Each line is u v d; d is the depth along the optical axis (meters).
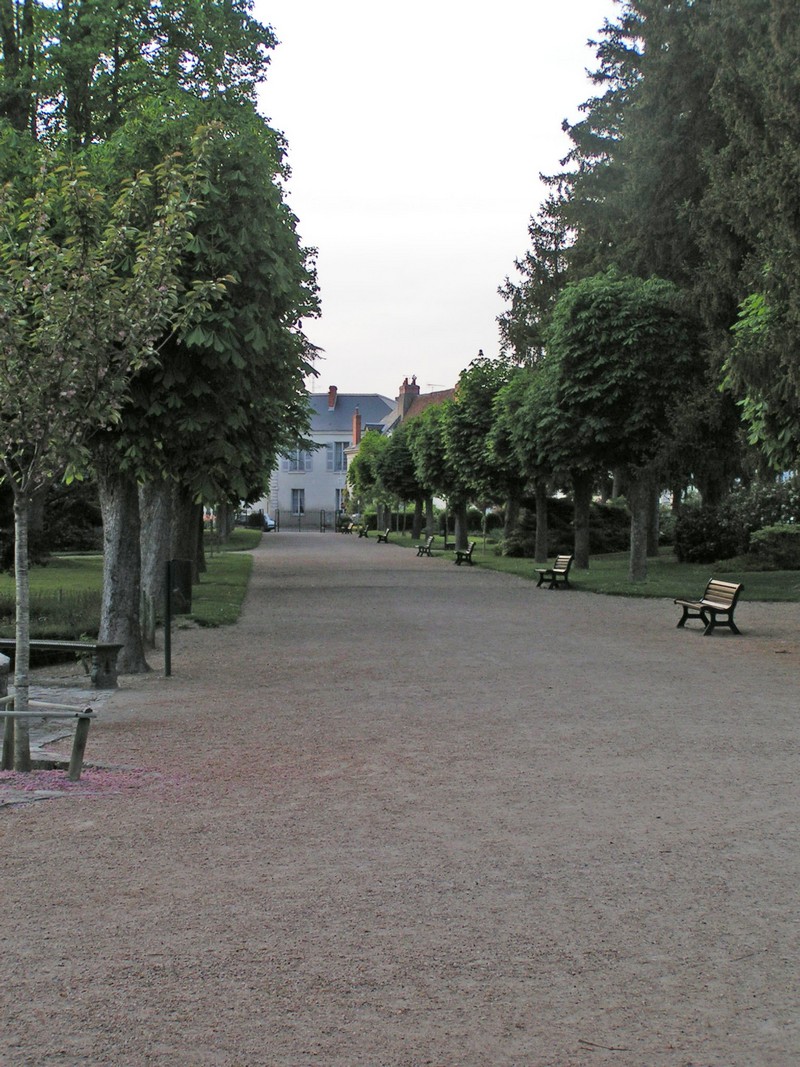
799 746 8.66
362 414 112.69
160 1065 3.59
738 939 4.64
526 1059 3.63
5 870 5.58
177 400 11.59
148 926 4.80
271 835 6.21
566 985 4.19
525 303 52.69
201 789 7.31
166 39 24.97
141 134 12.65
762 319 16.48
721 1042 3.75
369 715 10.17
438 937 4.66
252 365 12.10
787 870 5.55
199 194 11.37
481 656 14.52
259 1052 3.67
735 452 28.23
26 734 7.89
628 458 28.77
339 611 21.50
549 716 10.05
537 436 31.08
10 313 7.77
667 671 13.05
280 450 22.80
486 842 6.05
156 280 8.41
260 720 9.97
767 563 32.53
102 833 6.25
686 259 31.28
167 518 19.34
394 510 81.75
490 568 37.34
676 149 30.39
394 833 6.23
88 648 11.91
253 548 55.44
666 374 27.30
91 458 12.09
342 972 4.30
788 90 18.50
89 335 8.02
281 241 12.26
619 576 30.86
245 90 25.23
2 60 25.66
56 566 32.94
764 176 17.88
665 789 7.27
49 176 8.99
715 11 26.25
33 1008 4.00
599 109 44.38
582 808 6.79
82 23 22.97
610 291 27.48
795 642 16.03
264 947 4.55
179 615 19.55
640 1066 3.59
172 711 10.52
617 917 4.89
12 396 7.77
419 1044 3.73
